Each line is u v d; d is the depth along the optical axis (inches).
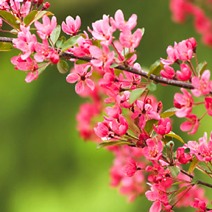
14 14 215.0
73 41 200.2
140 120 204.5
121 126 201.9
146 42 690.8
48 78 701.3
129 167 209.9
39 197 676.7
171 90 650.8
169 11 692.1
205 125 585.3
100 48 201.2
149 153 201.3
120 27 196.7
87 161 667.4
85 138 355.6
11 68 717.3
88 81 204.2
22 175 687.1
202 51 663.1
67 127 684.7
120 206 635.5
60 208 669.3
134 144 206.2
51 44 202.2
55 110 692.1
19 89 709.3
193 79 187.6
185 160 204.5
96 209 652.1
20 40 201.2
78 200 662.5
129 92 205.8
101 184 655.8
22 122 698.8
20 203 682.2
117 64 196.5
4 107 708.7
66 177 674.2
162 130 201.3
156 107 212.4
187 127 195.6
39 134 692.1
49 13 216.2
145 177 327.9
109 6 710.5
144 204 622.2
